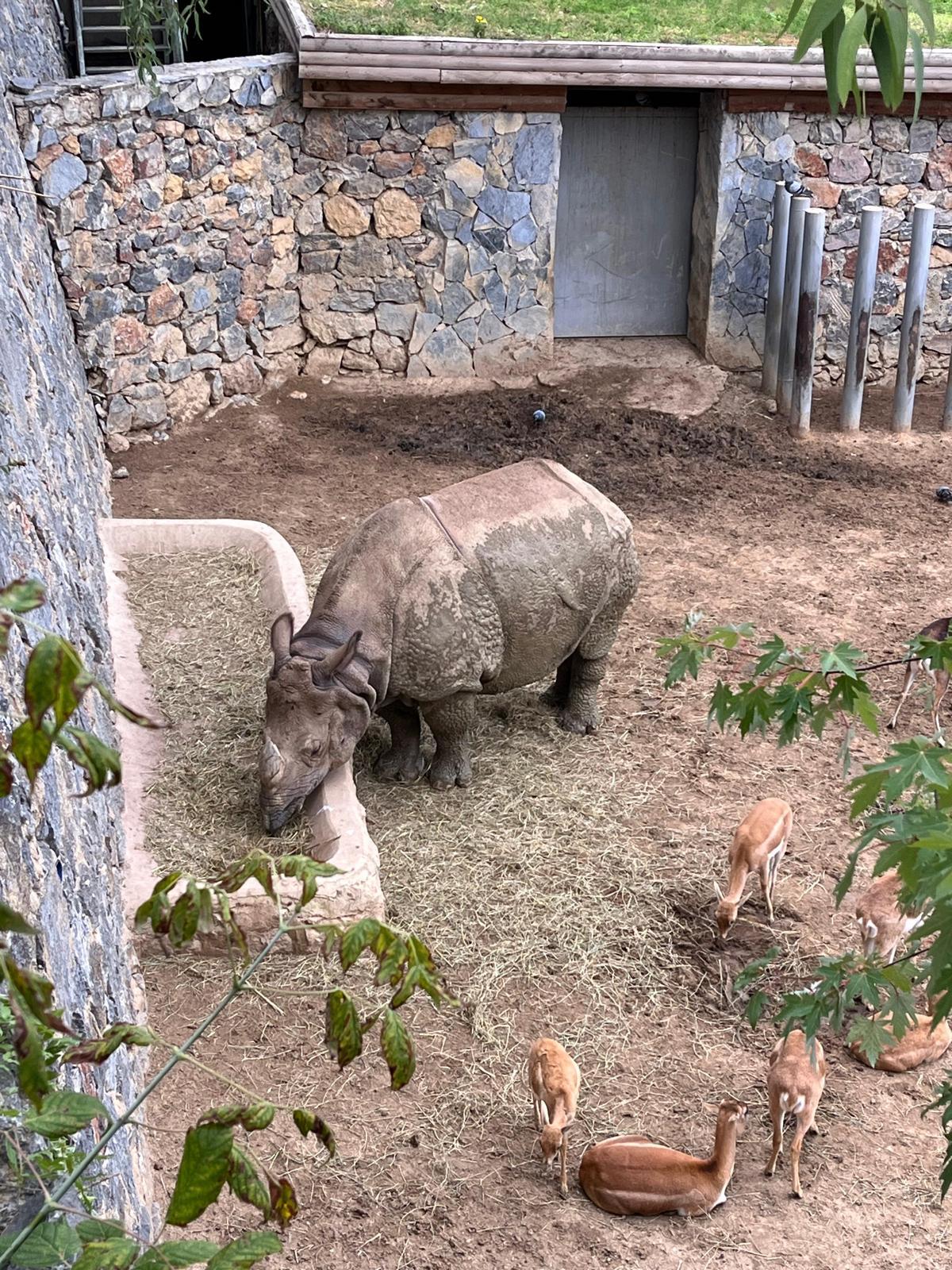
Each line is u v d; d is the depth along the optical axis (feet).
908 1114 20.13
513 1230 17.79
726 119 49.75
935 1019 10.49
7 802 12.93
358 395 50.57
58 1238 7.43
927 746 11.51
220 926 22.02
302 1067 20.40
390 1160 18.83
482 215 50.21
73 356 41.09
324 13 50.96
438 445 46.93
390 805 26.78
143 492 42.34
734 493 44.01
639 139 52.75
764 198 51.06
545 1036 21.35
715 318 52.54
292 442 46.73
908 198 51.49
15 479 20.36
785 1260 17.44
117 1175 13.88
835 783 28.55
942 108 49.98
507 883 24.68
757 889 25.07
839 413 50.52
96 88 41.42
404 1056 7.85
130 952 21.29
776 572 38.75
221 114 45.34
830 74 8.06
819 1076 18.29
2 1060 9.96
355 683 24.13
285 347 50.52
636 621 35.55
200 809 24.86
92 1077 13.64
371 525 26.09
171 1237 16.76
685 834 26.53
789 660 13.20
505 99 48.62
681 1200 17.89
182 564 34.47
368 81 47.39
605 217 53.78
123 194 43.04
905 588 37.93
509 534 26.23
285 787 23.43
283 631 24.29
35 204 39.83
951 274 52.60
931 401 52.13
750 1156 19.19
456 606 25.45
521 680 27.50
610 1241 17.65
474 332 51.67
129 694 28.32
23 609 5.79
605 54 47.73
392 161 49.01
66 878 15.17
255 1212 17.70
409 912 23.76
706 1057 21.07
